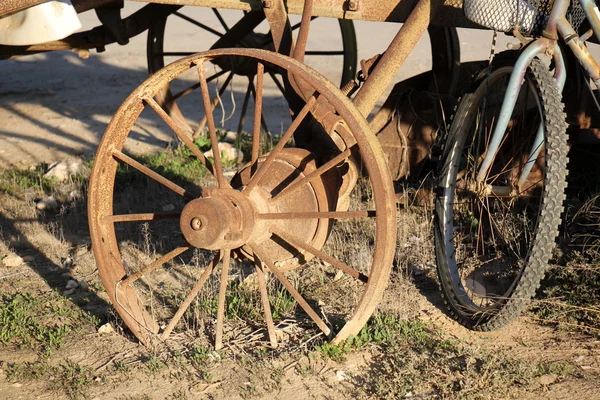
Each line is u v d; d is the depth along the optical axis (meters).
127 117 4.29
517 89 4.14
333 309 4.64
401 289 4.83
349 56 7.49
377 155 3.79
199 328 4.43
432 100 6.07
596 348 4.08
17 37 4.46
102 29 6.34
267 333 4.38
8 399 3.85
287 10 4.63
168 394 3.86
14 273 5.42
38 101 11.17
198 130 8.05
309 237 4.25
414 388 3.75
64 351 4.32
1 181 7.30
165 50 14.80
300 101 4.35
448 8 4.48
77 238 6.07
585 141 5.23
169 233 6.06
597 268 4.45
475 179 4.60
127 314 4.37
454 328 4.43
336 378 3.91
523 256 5.04
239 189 4.32
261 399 3.76
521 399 3.64
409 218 5.85
